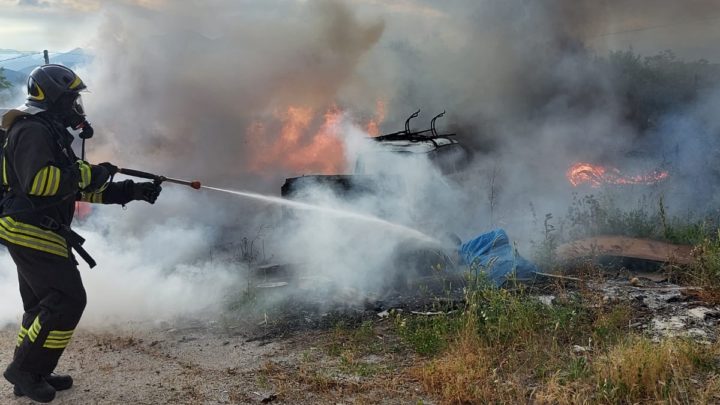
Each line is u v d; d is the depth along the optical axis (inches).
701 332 158.1
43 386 134.7
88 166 133.7
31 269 131.4
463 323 161.9
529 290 198.2
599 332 155.9
